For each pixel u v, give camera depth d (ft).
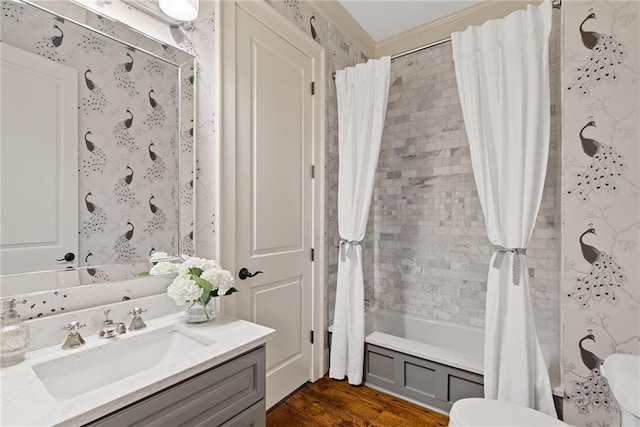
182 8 4.46
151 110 4.34
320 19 7.45
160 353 3.86
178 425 2.88
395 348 6.63
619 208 4.47
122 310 3.95
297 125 6.81
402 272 8.94
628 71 4.41
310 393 6.75
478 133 5.43
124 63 4.07
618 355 3.99
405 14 7.91
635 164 4.38
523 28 5.13
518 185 5.08
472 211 7.84
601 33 4.58
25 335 2.99
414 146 8.71
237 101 5.47
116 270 3.97
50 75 3.47
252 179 5.81
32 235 3.33
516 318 5.05
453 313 8.14
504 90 5.23
